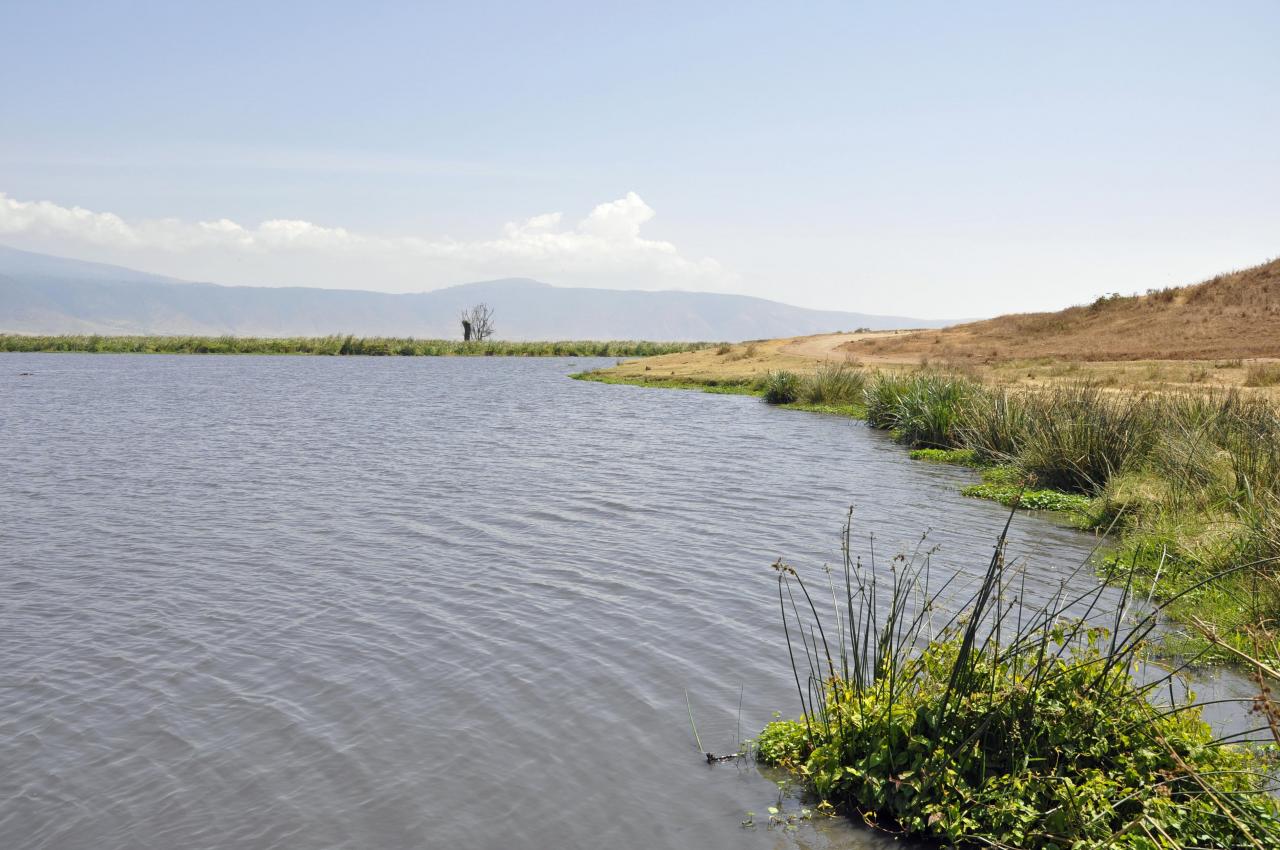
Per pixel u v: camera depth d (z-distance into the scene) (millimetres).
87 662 7922
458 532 12516
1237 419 14117
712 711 6852
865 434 23062
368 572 10578
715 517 13352
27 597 9703
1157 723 5434
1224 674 7117
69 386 40875
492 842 5270
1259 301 38469
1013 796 5043
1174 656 7434
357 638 8430
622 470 17562
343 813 5582
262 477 16922
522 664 7773
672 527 12734
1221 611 7934
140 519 13367
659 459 18922
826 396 30000
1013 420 17766
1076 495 13953
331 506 14258
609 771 6012
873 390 25719
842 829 5297
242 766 6141
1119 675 5676
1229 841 4445
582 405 31641
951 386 21406
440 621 8867
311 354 82875
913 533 12203
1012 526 12547
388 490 15578
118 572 10633
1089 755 5215
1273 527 8594
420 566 10812
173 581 10258
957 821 5000
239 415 28547
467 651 8078
